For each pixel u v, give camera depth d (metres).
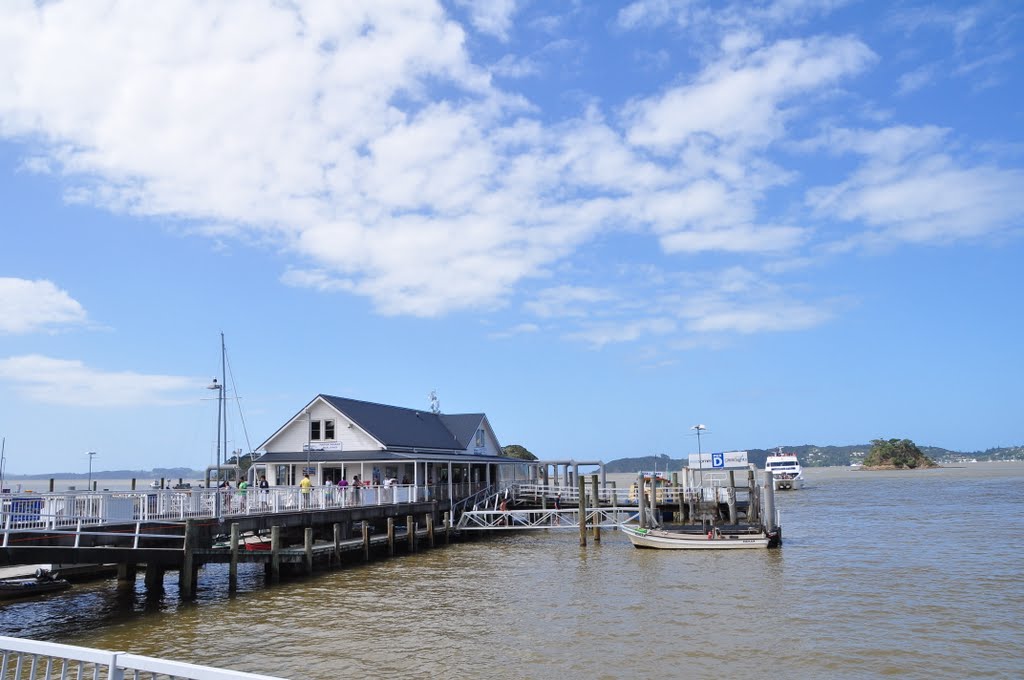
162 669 6.53
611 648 20.28
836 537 44.44
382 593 28.23
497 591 28.55
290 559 31.83
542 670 18.45
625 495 61.38
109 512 25.47
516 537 48.56
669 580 30.53
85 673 17.69
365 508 39.12
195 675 6.36
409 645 20.69
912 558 35.16
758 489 45.78
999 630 21.69
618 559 37.12
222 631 22.30
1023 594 26.48
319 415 51.44
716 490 48.06
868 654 19.52
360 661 19.23
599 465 56.19
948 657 19.20
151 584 27.62
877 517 58.00
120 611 25.22
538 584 30.08
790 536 45.47
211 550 27.83
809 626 22.39
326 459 49.28
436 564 36.19
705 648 20.20
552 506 54.72
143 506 26.83
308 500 34.94
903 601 25.59
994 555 35.78
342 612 24.86
